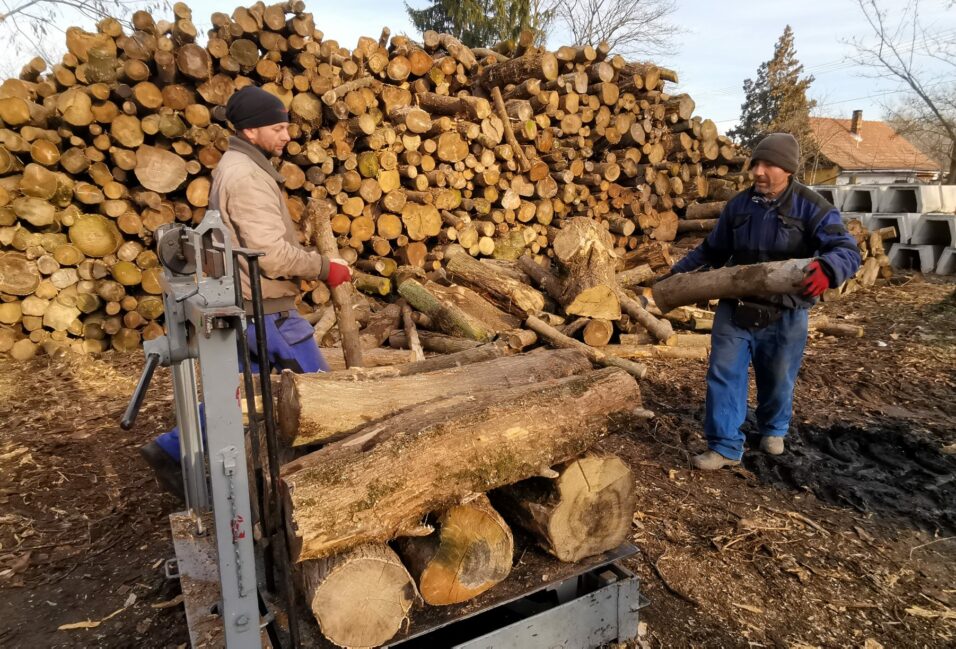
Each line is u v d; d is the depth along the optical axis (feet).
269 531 5.89
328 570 5.32
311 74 18.90
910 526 9.46
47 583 8.21
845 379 15.90
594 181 23.44
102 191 17.52
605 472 6.78
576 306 17.21
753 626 7.32
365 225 20.56
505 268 20.07
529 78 22.33
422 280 19.74
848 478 10.90
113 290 17.84
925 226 28.94
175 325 5.72
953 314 21.24
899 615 7.54
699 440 12.39
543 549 6.79
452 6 69.51
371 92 20.58
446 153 21.17
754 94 125.70
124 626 7.41
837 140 110.52
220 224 4.70
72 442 12.44
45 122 16.93
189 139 17.80
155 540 9.18
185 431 7.53
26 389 15.25
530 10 69.92
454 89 23.29
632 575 6.91
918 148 110.83
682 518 9.61
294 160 19.31
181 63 17.10
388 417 6.89
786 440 12.48
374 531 5.56
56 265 17.26
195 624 5.85
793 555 8.71
